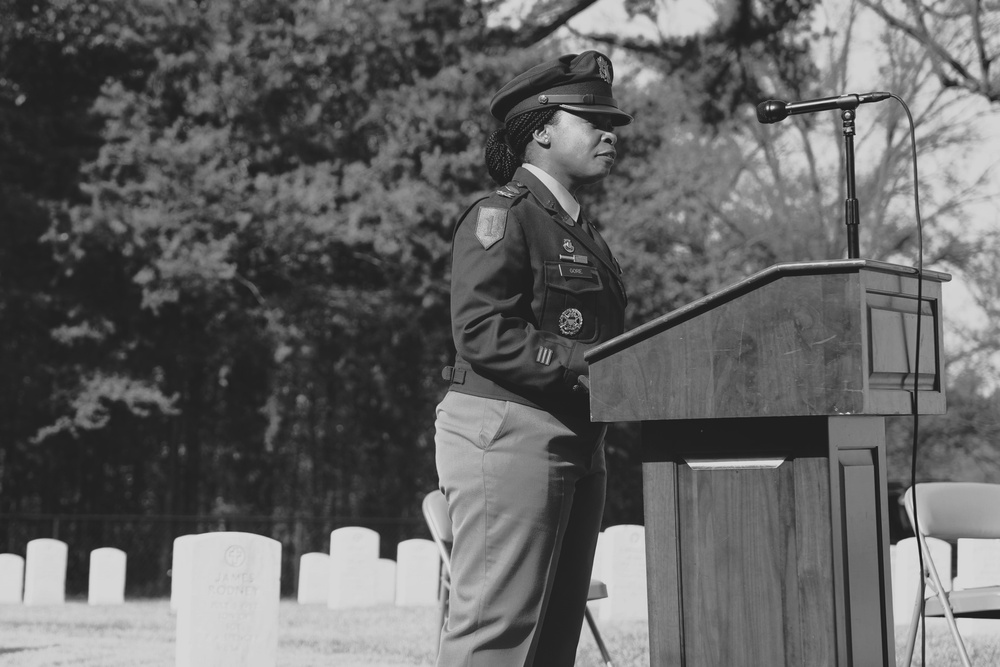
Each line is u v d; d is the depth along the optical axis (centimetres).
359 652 1194
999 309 3584
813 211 3594
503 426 449
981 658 1045
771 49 3138
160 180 2278
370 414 3144
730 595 388
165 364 2706
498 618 444
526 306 459
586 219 497
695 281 2927
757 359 380
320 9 2511
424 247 2486
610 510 3341
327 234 2398
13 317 2528
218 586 995
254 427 3014
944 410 426
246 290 2623
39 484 2939
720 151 3681
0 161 2533
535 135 486
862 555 391
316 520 2597
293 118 2538
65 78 2712
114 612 1720
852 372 367
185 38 2489
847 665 375
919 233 422
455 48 2653
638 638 1227
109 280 2539
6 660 1138
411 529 2827
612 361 404
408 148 2478
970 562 1280
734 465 391
